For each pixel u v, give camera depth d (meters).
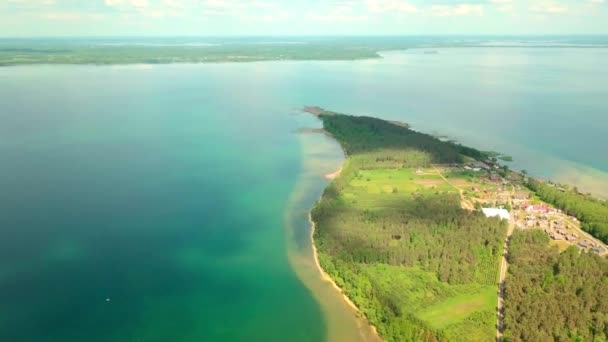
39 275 110.81
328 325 95.69
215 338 92.38
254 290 106.81
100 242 125.88
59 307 100.31
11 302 101.44
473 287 105.25
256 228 135.25
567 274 105.69
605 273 107.06
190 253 121.50
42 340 91.25
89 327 94.94
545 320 90.62
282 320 97.19
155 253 121.12
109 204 149.25
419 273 110.62
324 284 109.06
